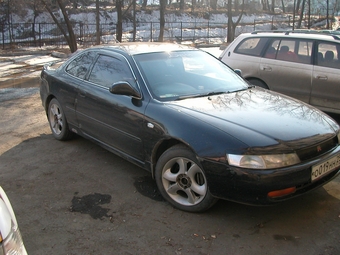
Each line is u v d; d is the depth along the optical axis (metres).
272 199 2.99
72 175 4.36
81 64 5.05
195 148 3.23
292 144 3.08
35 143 5.46
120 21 22.83
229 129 3.20
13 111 7.30
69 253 2.92
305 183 3.12
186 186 3.48
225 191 3.11
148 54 4.44
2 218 1.89
